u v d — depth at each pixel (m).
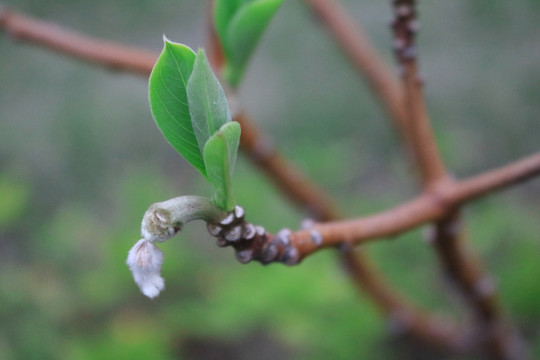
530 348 1.01
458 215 0.48
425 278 1.11
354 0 1.74
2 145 1.66
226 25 0.47
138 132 1.71
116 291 1.16
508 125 1.62
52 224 1.42
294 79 1.76
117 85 1.76
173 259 1.17
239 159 1.32
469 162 1.54
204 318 1.09
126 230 1.22
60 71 1.74
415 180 0.66
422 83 0.47
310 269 1.09
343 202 1.34
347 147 1.55
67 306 1.18
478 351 0.78
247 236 0.37
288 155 1.46
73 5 1.74
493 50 1.70
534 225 1.24
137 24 1.76
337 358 1.02
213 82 0.36
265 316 1.06
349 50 0.70
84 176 1.64
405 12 0.47
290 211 1.24
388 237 0.44
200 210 0.37
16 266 1.34
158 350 1.07
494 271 1.11
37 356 1.09
